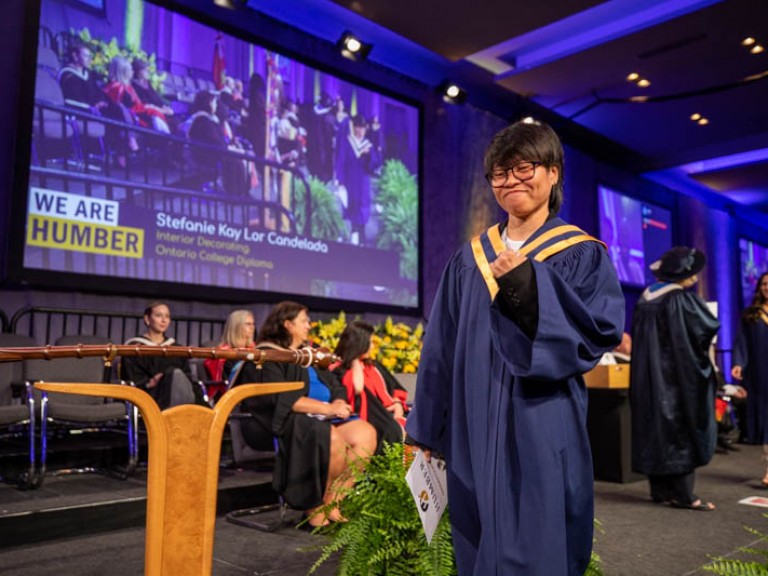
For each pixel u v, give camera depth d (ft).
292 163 23.18
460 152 30.04
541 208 5.14
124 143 19.02
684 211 44.09
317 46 25.21
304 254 23.22
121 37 19.24
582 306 4.41
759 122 33.53
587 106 32.04
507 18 23.73
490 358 4.78
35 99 17.40
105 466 15.21
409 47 28.17
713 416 13.51
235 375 11.88
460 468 4.90
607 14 26.12
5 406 12.81
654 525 11.95
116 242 18.63
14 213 16.83
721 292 46.68
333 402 11.69
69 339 15.74
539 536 4.35
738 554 9.95
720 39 25.26
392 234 26.22
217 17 22.27
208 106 21.07
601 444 17.31
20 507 10.85
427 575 6.06
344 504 7.29
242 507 13.20
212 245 20.74
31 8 17.43
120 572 8.96
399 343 19.51
